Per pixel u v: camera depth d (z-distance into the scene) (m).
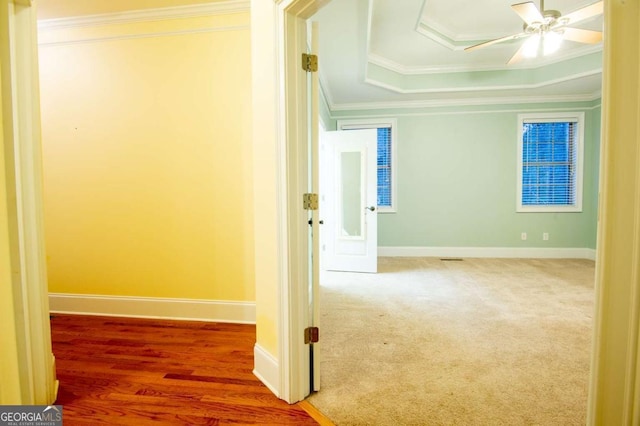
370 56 4.39
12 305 1.10
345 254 4.77
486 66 4.77
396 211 5.66
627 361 0.71
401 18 3.41
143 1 2.61
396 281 4.12
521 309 3.06
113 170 2.88
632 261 0.69
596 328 0.75
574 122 5.30
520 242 5.46
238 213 2.75
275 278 1.75
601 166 0.72
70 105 2.89
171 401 1.72
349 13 2.81
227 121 2.73
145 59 2.80
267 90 1.79
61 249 2.97
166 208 2.84
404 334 2.53
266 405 1.68
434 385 1.84
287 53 1.63
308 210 1.77
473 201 5.51
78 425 1.55
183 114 2.79
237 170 2.73
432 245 5.64
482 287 3.80
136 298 2.90
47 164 2.94
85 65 2.86
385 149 5.70
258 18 1.87
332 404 1.68
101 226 2.92
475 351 2.24
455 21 3.70
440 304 3.23
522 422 1.52
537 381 1.87
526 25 2.74
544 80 4.68
